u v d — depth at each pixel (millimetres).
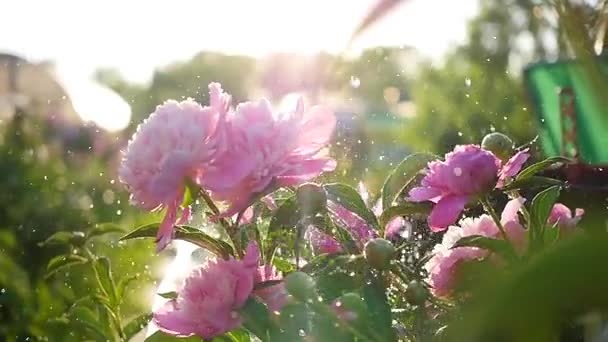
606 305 386
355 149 1963
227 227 1370
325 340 1168
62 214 3781
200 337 1327
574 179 1461
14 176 3920
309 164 1328
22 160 4129
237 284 1282
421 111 3654
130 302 2289
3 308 2633
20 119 4512
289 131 1305
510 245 1216
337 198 1390
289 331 1234
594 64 527
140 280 2477
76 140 4340
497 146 1425
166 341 1410
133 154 1304
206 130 1304
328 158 1334
